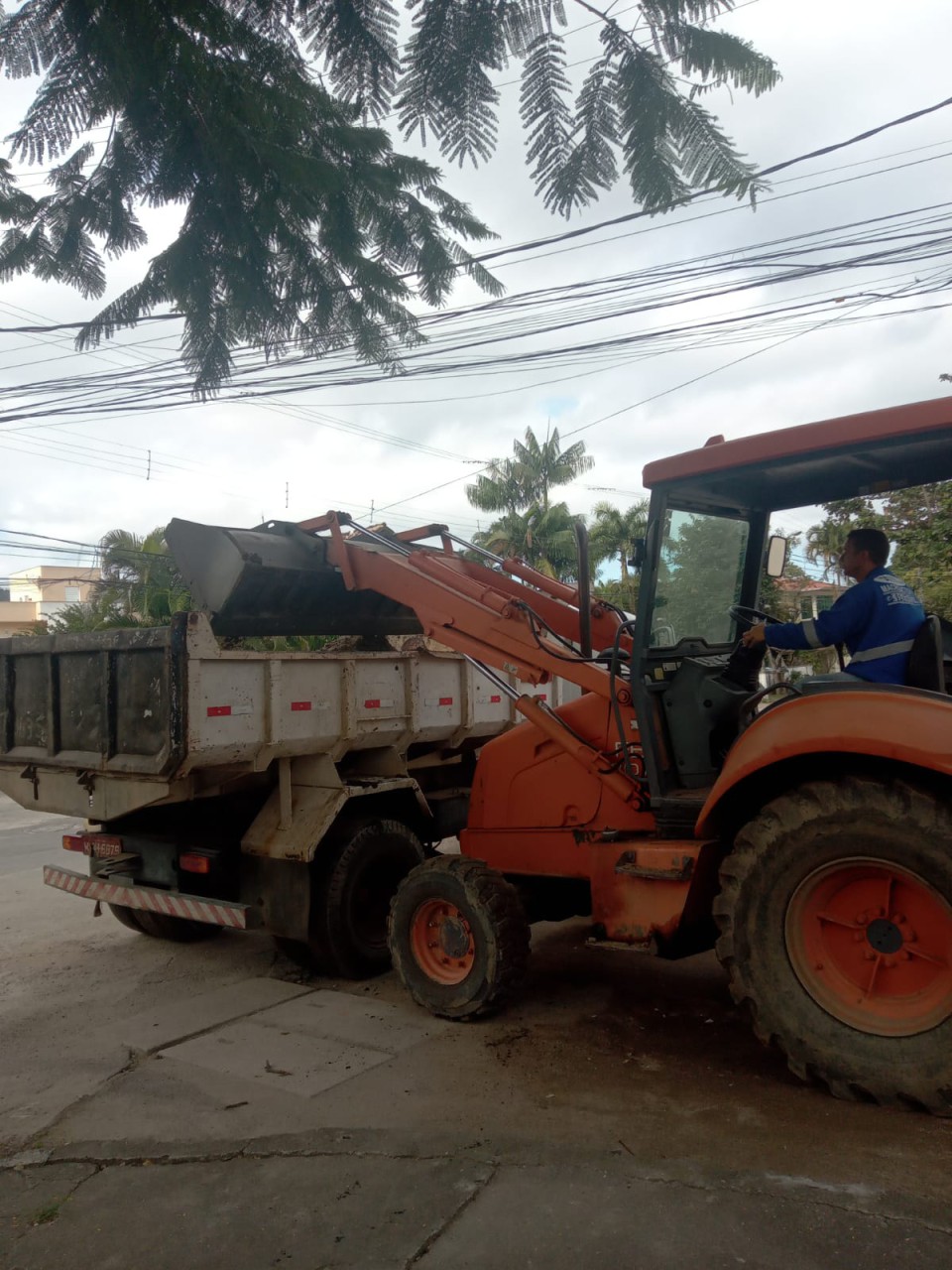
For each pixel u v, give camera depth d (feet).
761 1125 11.44
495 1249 9.19
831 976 12.00
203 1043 15.16
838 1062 11.62
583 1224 9.51
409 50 8.06
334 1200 10.28
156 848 19.35
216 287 10.13
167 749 16.12
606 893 14.74
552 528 92.79
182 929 21.24
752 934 12.32
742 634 16.70
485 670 18.02
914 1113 11.47
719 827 13.32
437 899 16.14
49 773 19.13
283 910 18.31
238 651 17.04
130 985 18.44
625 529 90.38
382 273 10.24
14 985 18.53
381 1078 13.51
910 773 11.62
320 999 17.34
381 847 19.02
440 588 17.74
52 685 18.63
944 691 12.21
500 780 17.85
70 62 8.32
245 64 8.28
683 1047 14.33
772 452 12.98
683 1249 9.00
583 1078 13.26
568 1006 16.43
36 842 34.40
